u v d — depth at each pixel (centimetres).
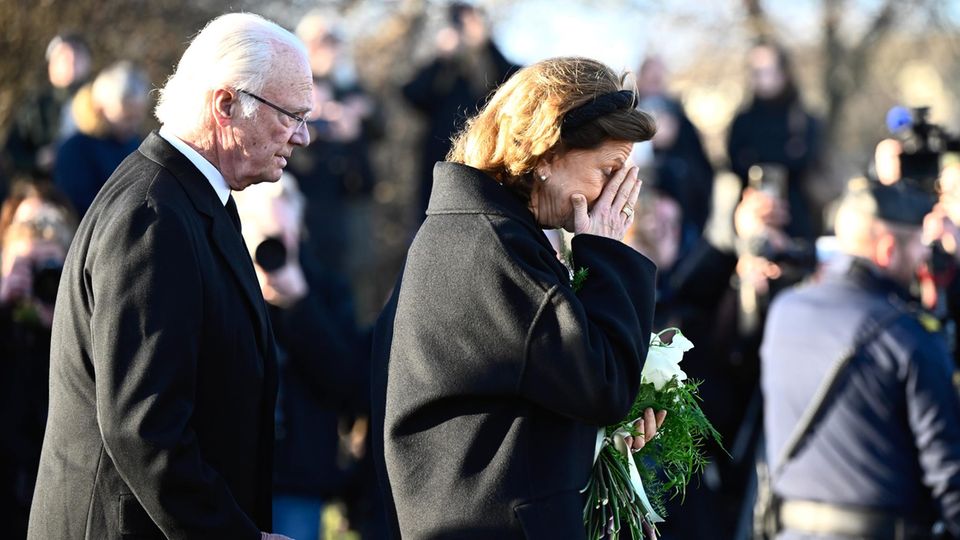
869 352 930
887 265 955
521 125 623
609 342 605
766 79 2052
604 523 634
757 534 1004
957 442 912
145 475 603
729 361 1159
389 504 630
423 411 613
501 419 606
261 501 669
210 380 638
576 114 618
